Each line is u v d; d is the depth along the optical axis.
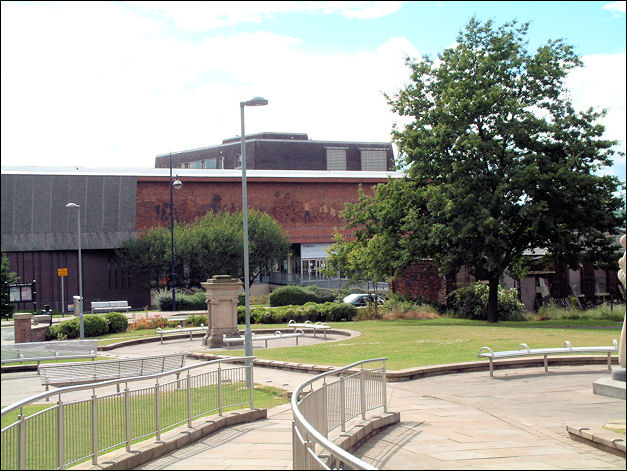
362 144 94.69
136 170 66.19
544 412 12.00
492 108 33.59
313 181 71.06
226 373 12.34
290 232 70.50
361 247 39.69
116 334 32.53
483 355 16.47
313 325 28.84
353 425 10.60
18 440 6.96
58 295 60.69
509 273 40.50
